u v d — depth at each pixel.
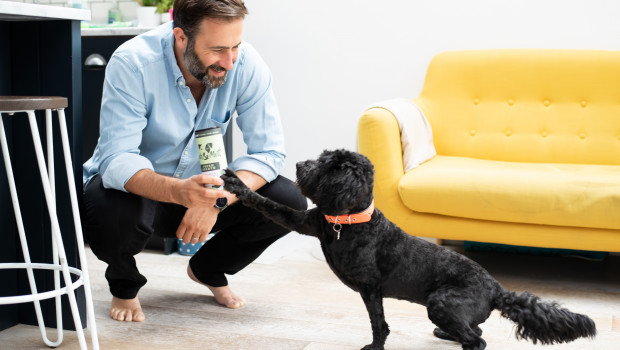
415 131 2.73
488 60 3.01
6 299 1.43
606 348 1.85
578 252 2.91
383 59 3.32
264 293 2.35
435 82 3.08
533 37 3.11
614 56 2.88
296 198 2.10
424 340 1.90
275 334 1.94
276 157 2.10
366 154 2.55
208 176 1.69
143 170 1.85
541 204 2.31
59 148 1.90
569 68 2.91
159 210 2.07
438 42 3.24
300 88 3.46
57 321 1.82
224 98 2.05
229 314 2.12
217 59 1.81
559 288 2.47
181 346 1.84
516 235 2.41
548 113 2.93
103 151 1.92
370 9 3.31
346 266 1.67
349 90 3.38
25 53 1.91
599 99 2.88
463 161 2.80
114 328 1.98
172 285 2.45
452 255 1.70
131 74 1.89
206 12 1.74
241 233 2.10
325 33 3.39
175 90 1.96
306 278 2.54
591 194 2.28
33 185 1.94
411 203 2.47
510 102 2.99
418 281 1.68
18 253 1.99
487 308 1.66
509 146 2.94
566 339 1.58
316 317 2.10
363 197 1.59
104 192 1.91
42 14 1.71
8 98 1.45
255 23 3.50
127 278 2.02
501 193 2.35
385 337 1.72
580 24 3.04
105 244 1.88
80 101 1.92
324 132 3.45
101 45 3.03
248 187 1.86
